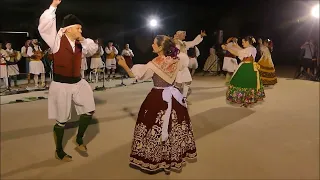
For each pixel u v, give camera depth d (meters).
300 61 10.49
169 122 3.03
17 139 4.08
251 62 5.87
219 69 11.16
